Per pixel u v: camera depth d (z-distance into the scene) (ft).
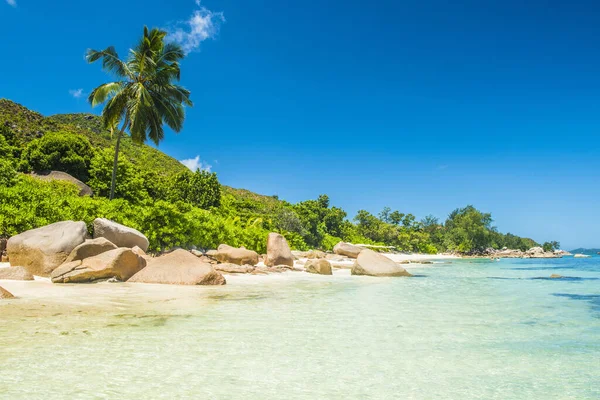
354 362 19.11
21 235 51.24
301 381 16.37
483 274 90.94
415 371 17.93
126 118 103.14
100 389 14.74
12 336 21.84
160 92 106.11
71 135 138.62
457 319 30.68
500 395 15.26
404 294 47.37
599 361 19.81
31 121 198.29
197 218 98.53
